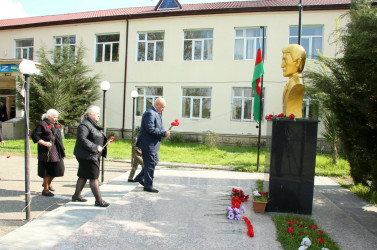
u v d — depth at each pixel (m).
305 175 3.98
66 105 13.30
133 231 3.20
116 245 2.84
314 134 3.94
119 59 15.50
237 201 4.18
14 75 14.19
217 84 14.02
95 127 4.20
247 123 13.62
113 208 3.98
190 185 5.54
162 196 4.66
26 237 3.00
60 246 2.79
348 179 7.01
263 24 13.42
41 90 12.84
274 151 4.02
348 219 3.87
